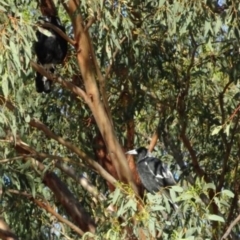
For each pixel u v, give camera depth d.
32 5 12.46
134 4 12.84
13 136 11.59
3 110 10.74
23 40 10.55
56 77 12.23
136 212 10.42
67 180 15.32
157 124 14.99
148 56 13.62
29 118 11.45
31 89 13.45
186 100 14.36
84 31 12.12
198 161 15.16
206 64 14.66
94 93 12.19
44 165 13.29
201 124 14.51
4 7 10.59
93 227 13.64
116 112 14.16
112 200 10.77
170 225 10.52
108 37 11.92
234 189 14.65
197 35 13.26
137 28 13.15
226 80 15.27
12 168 12.84
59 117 14.10
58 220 14.48
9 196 13.43
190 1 11.66
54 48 12.98
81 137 14.20
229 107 14.18
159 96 14.43
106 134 12.23
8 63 10.30
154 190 12.98
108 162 14.03
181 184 14.08
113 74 13.90
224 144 14.72
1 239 13.28
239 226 13.80
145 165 13.07
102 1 11.38
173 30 11.91
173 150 14.78
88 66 12.19
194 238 10.43
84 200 15.11
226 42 13.38
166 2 11.99
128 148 14.48
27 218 13.97
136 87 13.88
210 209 12.42
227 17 11.62
